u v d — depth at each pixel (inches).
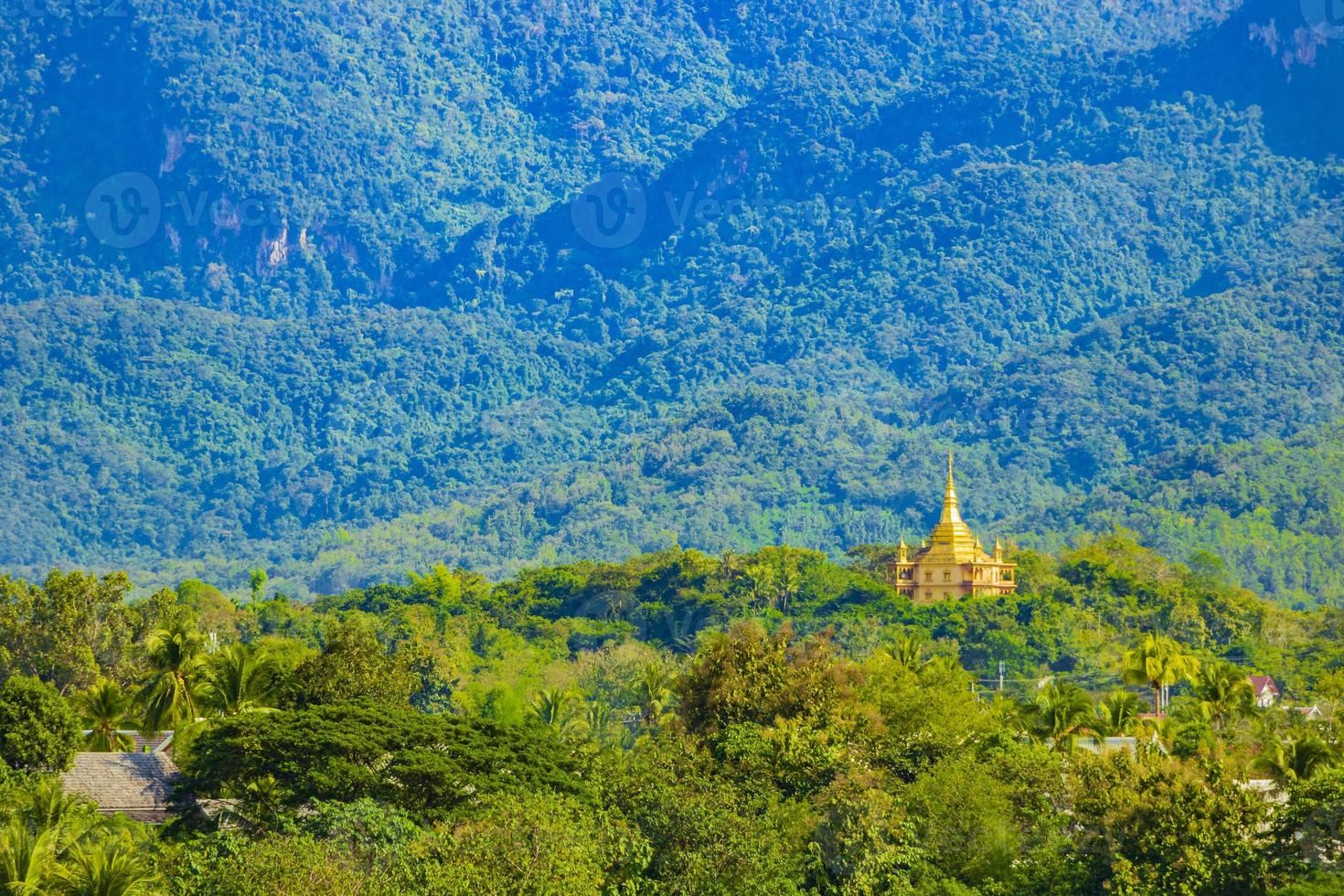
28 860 7372.1
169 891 7706.7
